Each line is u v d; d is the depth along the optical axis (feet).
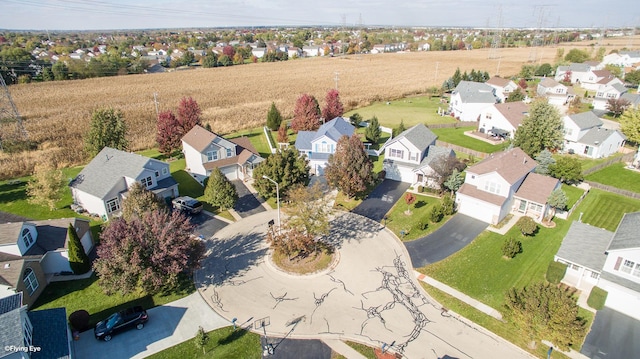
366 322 96.68
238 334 92.79
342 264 119.65
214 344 89.66
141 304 102.53
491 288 108.78
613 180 178.70
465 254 124.06
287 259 122.01
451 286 109.91
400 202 158.40
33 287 103.24
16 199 160.56
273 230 122.72
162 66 595.06
